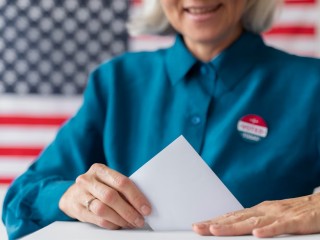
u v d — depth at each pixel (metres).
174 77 1.15
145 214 0.82
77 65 2.03
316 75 1.10
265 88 1.10
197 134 1.09
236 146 1.06
